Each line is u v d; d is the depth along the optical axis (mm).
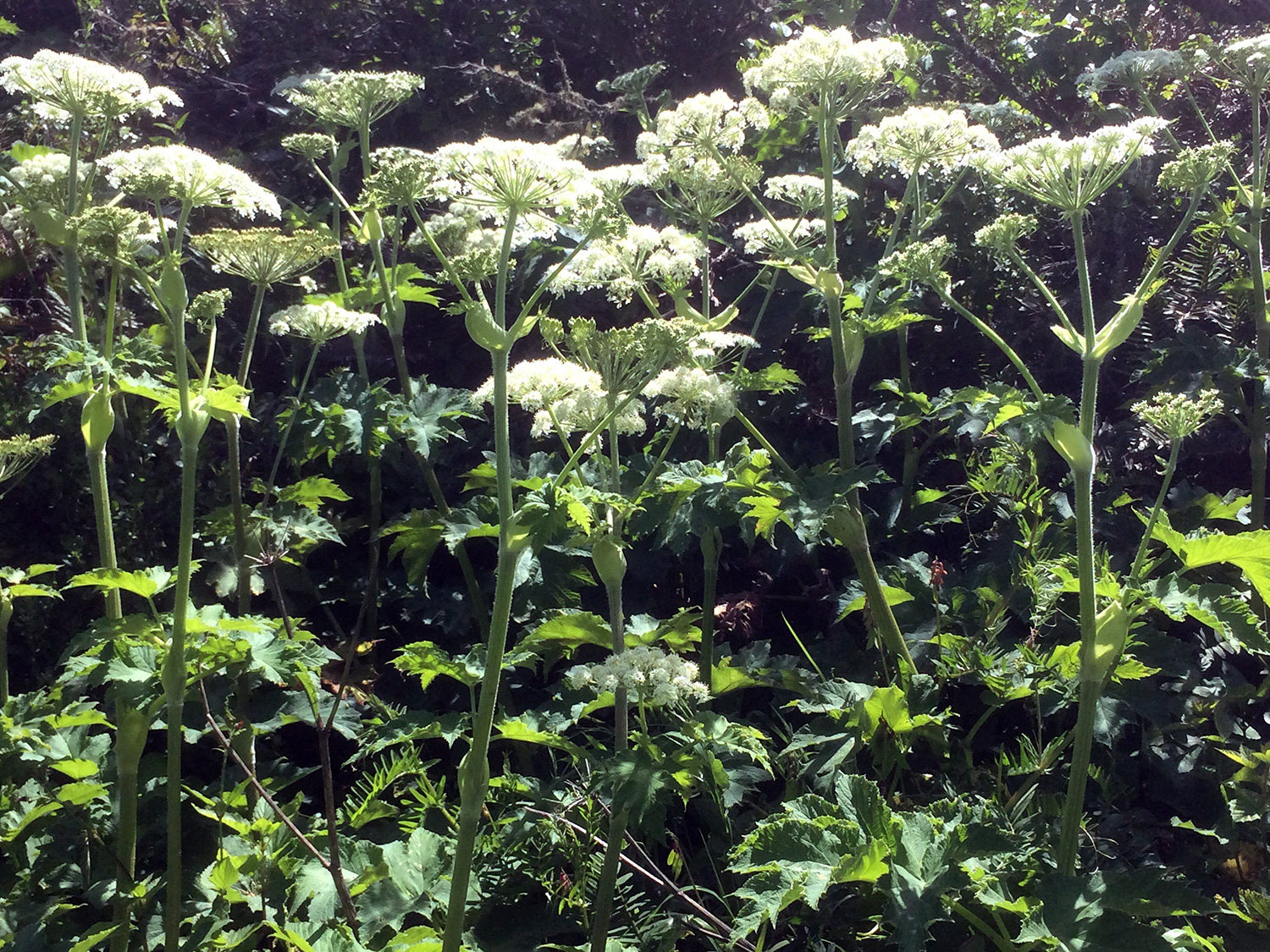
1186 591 1437
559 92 3420
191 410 1362
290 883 1466
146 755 1677
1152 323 2459
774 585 2260
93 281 2178
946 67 3500
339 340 2725
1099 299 2545
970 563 2076
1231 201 2316
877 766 1699
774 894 1275
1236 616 1411
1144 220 2584
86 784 1473
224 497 2217
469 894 1490
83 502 2053
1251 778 1613
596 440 1540
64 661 1384
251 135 3535
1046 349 2541
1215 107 3035
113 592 1502
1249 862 1637
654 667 1388
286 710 1719
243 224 2838
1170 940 1353
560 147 2225
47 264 2471
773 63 1763
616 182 1788
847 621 2178
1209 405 1515
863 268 2469
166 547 2094
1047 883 1316
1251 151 2887
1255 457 2092
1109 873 1323
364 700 1833
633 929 1539
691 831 1781
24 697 1559
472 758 1322
